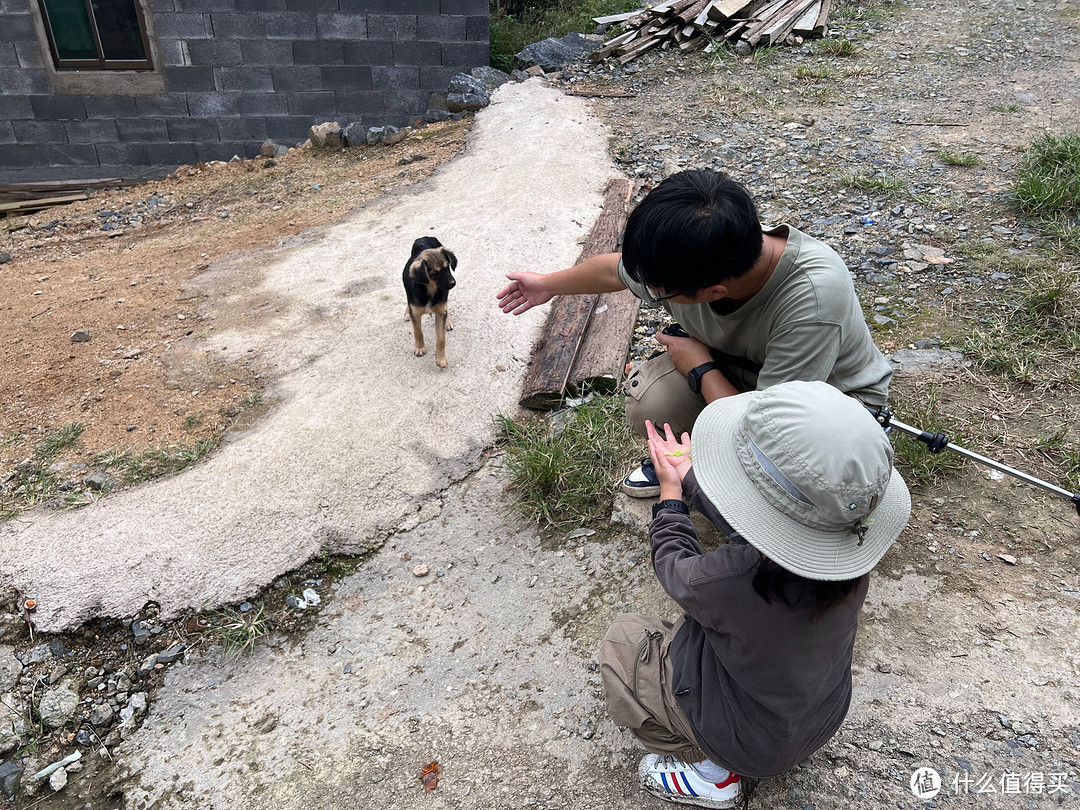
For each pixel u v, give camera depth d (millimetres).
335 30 8898
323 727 2658
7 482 3621
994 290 4512
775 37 8711
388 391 4039
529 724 2588
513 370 4199
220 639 2971
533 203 5766
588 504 3404
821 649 1753
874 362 2469
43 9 8312
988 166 5906
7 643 2979
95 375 4391
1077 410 3588
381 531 3367
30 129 8914
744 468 1680
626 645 2234
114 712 2787
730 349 2562
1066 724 2377
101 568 3125
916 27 9070
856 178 5902
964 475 3299
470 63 9297
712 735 1948
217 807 2453
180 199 7941
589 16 11680
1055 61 7727
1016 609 2734
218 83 9000
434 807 2373
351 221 6113
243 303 4996
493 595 3068
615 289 2918
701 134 7016
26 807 2541
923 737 2379
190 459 3648
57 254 6770
